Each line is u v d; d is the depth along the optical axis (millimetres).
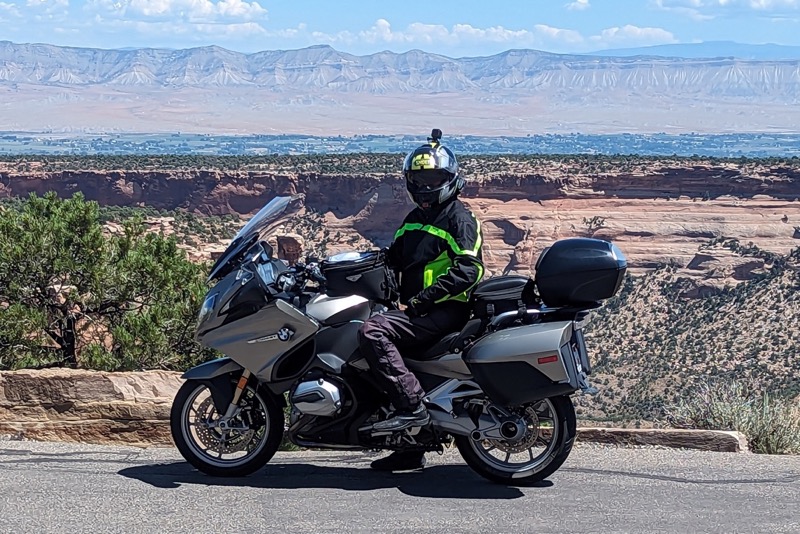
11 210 14211
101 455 6547
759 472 6281
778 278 64125
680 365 51188
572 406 5879
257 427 6098
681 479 6094
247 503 5445
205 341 5930
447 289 5719
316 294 5996
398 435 5828
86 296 13734
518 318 5848
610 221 80125
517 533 4965
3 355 12414
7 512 5172
